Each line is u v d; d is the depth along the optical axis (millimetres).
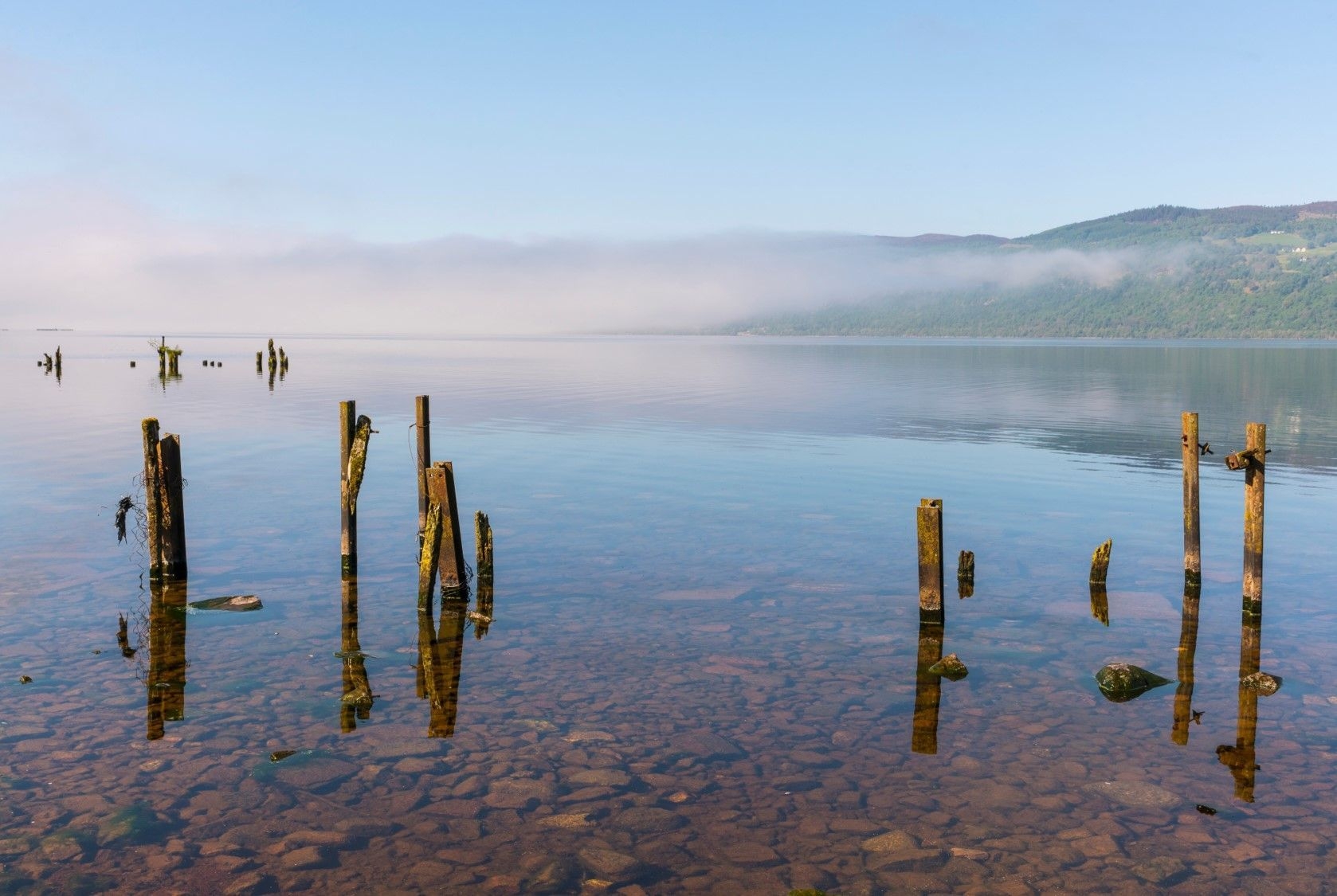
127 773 8742
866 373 92500
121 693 10719
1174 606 14711
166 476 15188
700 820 8039
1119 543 18922
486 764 9039
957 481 26188
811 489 24719
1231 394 62969
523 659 12094
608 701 10688
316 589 15234
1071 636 13234
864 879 7195
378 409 47688
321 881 7066
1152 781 8812
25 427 38188
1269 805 8352
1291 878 7230
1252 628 13641
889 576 16344
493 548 17359
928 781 8789
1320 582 16109
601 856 7453
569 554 17719
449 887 7016
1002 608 14531
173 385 66000
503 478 26266
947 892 7035
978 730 9992
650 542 18703
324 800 8281
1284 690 11219
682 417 44406
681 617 13906
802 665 11961
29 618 13438
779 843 7695
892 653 12461
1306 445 35469
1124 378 83062
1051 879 7215
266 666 11695
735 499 23156
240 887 6961
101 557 16969
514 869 7270
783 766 9078
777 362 120438
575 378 81250
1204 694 11070
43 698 10508
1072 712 10508
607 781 8719
